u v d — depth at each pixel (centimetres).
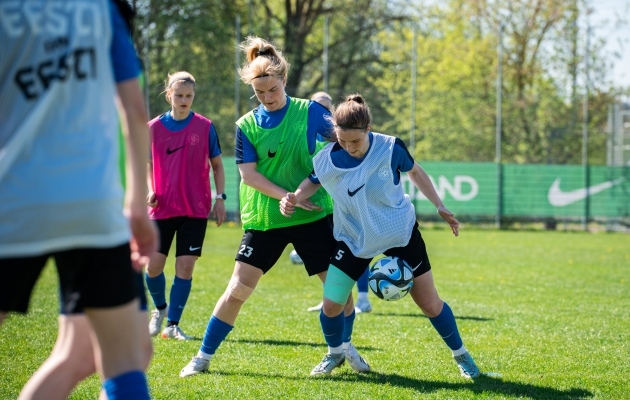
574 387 755
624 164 3894
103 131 375
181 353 905
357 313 1262
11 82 362
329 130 809
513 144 3919
